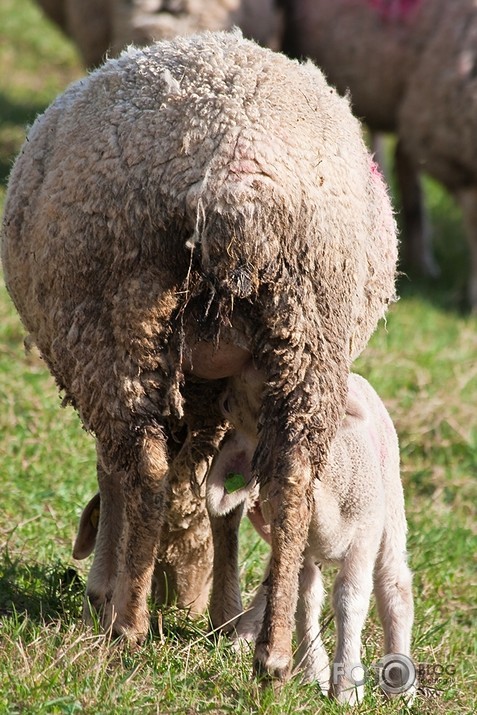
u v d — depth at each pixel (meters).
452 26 36.50
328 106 15.25
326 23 38.69
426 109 37.31
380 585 17.78
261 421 14.98
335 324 14.86
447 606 21.56
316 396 14.73
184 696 14.42
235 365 15.38
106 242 14.72
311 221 14.38
